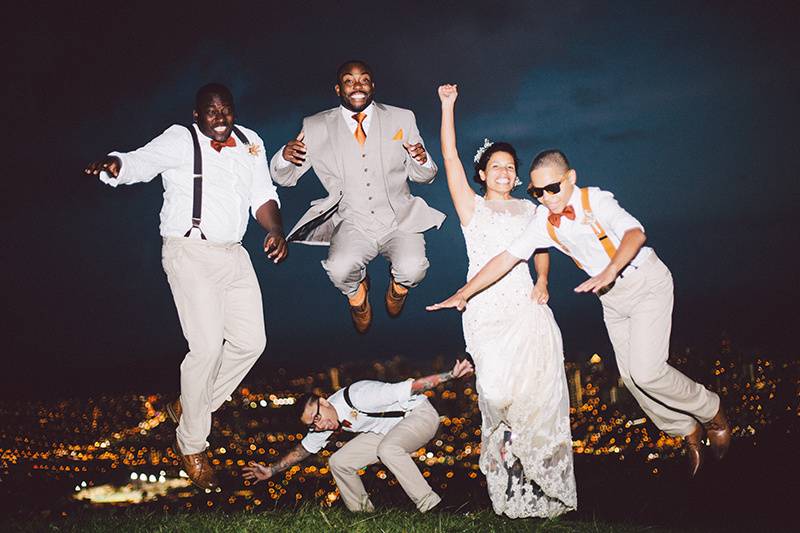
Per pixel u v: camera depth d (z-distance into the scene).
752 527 5.86
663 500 7.15
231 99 5.26
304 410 6.47
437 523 5.05
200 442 5.47
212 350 5.24
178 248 5.21
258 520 5.10
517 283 5.30
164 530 4.93
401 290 6.93
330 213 6.45
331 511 5.27
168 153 5.13
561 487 5.25
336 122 6.28
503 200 5.39
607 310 5.23
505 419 5.29
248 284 5.46
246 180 5.36
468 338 5.38
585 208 4.84
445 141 5.32
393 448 6.24
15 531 5.04
